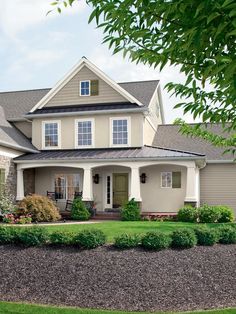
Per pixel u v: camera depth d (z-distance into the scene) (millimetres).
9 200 18781
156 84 25391
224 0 2301
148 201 21234
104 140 21953
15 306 7605
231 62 2338
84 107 22516
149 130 23672
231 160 21688
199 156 18500
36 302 8195
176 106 3625
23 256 10156
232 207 21891
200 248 10734
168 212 20688
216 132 22328
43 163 20266
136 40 3258
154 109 25359
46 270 9469
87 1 3227
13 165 20438
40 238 10789
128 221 17828
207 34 2586
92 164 19906
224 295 8422
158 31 3104
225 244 11344
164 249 10398
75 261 9750
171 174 21078
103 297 8312
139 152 20281
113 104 22219
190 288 8672
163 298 8242
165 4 2674
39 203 17953
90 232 10586
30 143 22766
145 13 2895
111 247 10469
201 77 3113
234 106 3102
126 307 7906
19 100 26656
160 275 9117
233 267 9758
